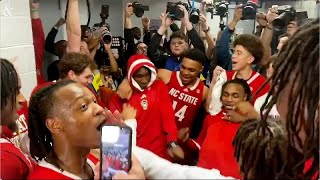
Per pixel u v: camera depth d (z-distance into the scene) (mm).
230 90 1570
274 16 2266
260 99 1369
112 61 2742
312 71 475
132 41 2959
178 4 2656
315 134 495
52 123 823
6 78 911
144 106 1894
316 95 476
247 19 2551
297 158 557
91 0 3264
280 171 567
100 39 2754
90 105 836
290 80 504
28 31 2010
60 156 835
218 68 2062
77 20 2055
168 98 1998
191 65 2098
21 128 1124
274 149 592
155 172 687
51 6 2834
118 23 3467
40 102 845
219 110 1799
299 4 2645
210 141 1363
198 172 667
